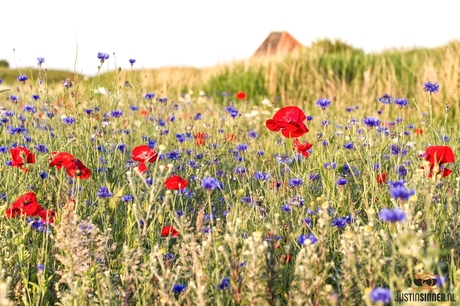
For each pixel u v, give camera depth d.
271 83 11.81
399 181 2.83
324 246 2.12
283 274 2.32
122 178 3.61
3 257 2.46
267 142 5.53
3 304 1.71
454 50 10.12
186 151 4.43
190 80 13.46
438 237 2.37
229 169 4.13
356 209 3.03
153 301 2.17
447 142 4.19
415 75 10.01
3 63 35.22
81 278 2.24
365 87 9.66
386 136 4.55
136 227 2.85
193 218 3.08
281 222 2.88
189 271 2.33
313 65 12.12
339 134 4.22
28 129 4.83
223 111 7.59
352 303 1.94
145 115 5.88
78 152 3.89
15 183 3.24
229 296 2.08
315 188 3.46
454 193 2.81
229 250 2.34
